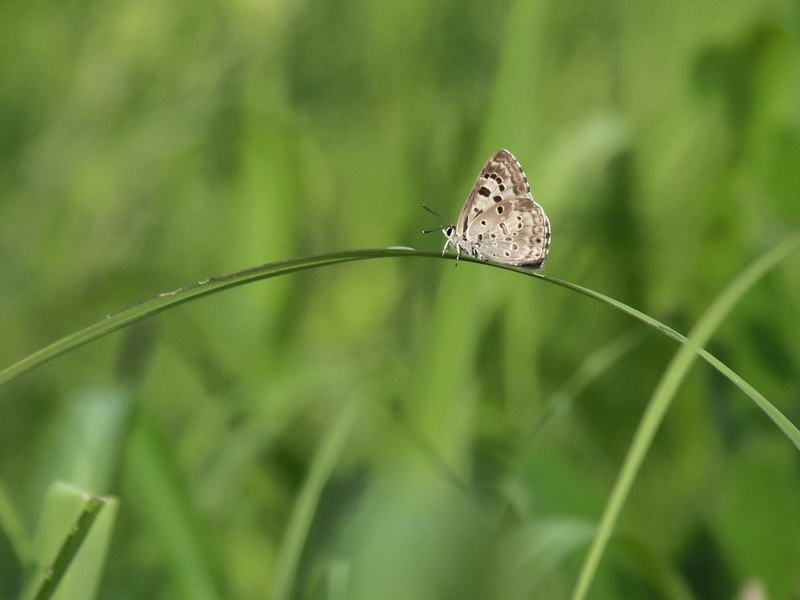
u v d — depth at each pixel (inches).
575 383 24.2
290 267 21.4
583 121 26.1
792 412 24.5
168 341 25.8
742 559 24.0
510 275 25.3
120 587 24.0
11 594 22.2
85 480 22.5
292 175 26.5
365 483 22.9
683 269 25.7
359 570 22.1
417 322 25.6
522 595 22.1
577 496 23.4
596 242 25.9
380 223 26.5
